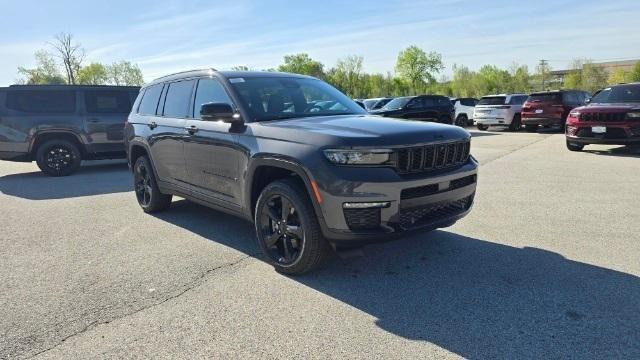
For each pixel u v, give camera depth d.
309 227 3.64
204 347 2.83
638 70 76.56
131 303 3.46
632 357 2.57
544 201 6.28
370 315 3.17
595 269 3.83
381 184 3.33
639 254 4.15
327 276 3.87
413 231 3.53
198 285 3.76
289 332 2.97
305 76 5.37
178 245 4.82
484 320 3.04
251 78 4.79
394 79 79.50
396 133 3.54
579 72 82.62
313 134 3.62
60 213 6.47
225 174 4.49
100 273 4.08
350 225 3.43
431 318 3.10
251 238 5.02
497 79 81.38
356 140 3.41
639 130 10.00
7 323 3.20
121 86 10.97
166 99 5.69
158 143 5.60
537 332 2.87
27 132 9.89
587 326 2.91
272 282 3.79
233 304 3.40
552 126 18.34
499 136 17.11
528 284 3.58
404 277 3.80
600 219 5.33
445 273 3.85
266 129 4.01
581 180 7.71
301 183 3.81
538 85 83.44
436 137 3.69
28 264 4.37
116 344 2.90
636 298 3.28
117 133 10.80
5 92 9.80
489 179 8.02
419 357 2.65
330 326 3.04
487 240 4.67
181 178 5.31
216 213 6.21
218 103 4.18
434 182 3.57
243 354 2.74
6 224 5.92
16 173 11.34
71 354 2.80
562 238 4.67
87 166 12.25
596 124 10.56
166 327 3.09
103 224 5.76
